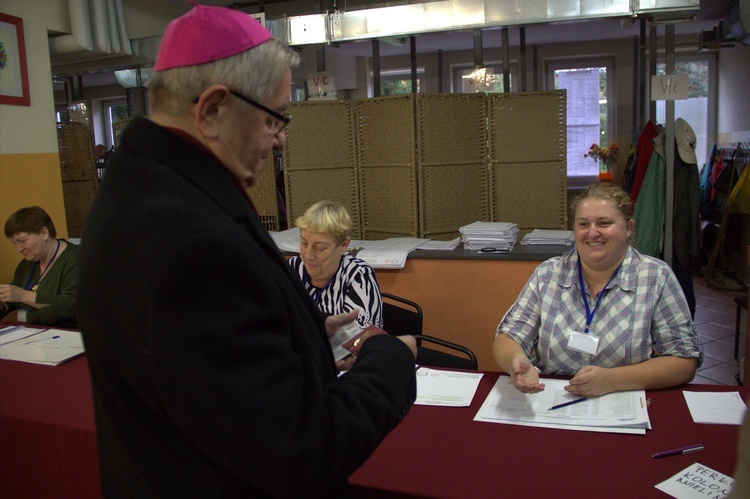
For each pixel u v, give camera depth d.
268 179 3.95
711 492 1.13
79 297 0.74
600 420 1.44
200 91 0.74
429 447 1.36
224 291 0.68
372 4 5.21
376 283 2.32
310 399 0.74
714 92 7.46
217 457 0.69
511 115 3.72
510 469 1.25
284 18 4.08
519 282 3.11
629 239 1.81
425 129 3.58
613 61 7.50
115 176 0.76
